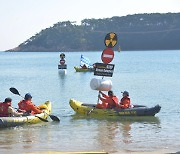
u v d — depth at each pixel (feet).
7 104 56.80
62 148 41.55
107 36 65.31
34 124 57.36
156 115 65.77
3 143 44.29
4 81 151.64
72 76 173.78
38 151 39.81
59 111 71.05
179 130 52.80
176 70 204.44
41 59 485.97
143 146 42.39
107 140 45.98
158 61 330.13
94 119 61.72
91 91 110.01
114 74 180.75
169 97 95.14
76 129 53.67
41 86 127.24
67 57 514.68
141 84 130.21
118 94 104.01
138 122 59.16
